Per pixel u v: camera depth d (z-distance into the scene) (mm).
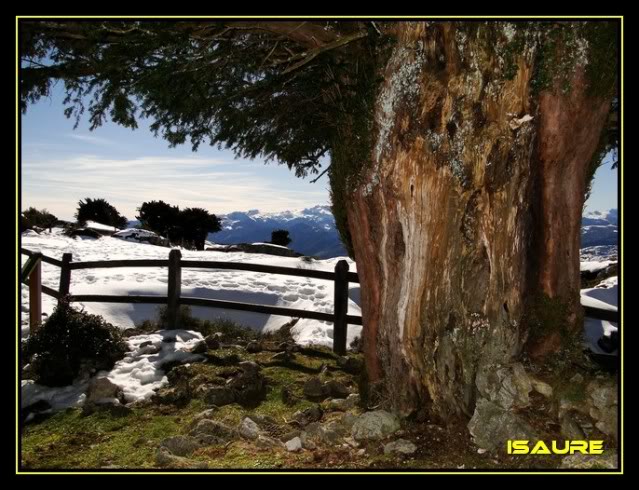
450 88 3750
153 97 4992
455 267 3885
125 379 5809
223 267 7645
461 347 3877
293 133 6191
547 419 3586
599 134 3947
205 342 6828
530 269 4000
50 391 5523
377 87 3996
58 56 4688
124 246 18812
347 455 3664
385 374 4203
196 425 4277
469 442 3643
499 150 3754
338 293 6980
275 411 4801
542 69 3641
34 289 7270
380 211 4094
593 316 5605
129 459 3873
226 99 5234
